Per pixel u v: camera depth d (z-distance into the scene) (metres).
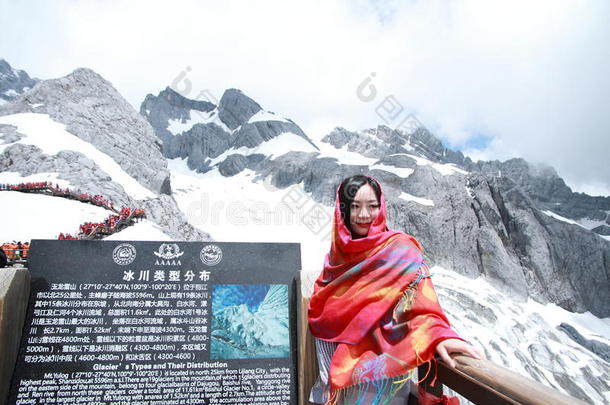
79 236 28.78
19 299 2.14
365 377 1.93
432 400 1.90
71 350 2.16
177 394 2.19
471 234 59.84
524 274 59.03
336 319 2.15
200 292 2.36
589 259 61.50
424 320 1.92
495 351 40.66
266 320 2.39
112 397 2.13
